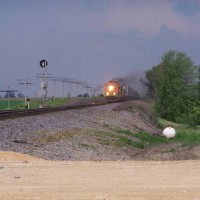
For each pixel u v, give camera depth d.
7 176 17.98
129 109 129.50
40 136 44.94
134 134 74.44
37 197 14.03
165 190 15.04
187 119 146.88
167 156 45.38
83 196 14.19
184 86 165.75
